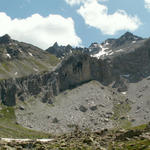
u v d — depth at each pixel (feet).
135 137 390.01
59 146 369.71
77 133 477.77
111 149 346.13
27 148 363.56
